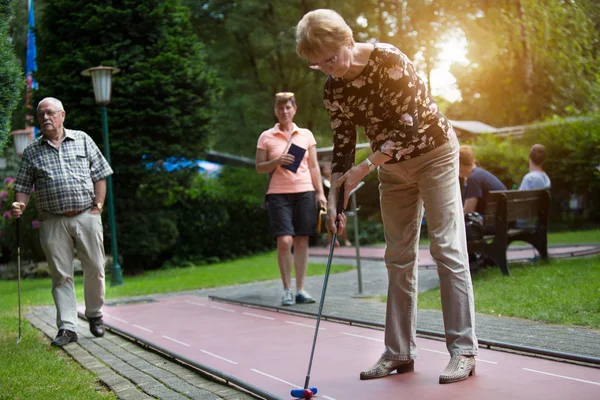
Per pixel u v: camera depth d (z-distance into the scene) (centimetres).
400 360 327
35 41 1173
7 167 1639
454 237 314
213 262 1394
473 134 1988
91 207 499
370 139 320
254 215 1484
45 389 339
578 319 428
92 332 502
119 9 1193
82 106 1166
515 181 1460
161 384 344
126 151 1167
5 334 513
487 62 1476
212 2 2028
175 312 618
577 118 1359
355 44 290
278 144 635
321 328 479
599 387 280
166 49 1216
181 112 1222
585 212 1448
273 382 330
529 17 1266
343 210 314
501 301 515
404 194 325
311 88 2019
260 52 1994
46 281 1150
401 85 289
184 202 1387
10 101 440
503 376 307
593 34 1147
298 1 1912
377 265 1018
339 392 301
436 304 543
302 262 625
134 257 1268
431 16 1784
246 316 567
